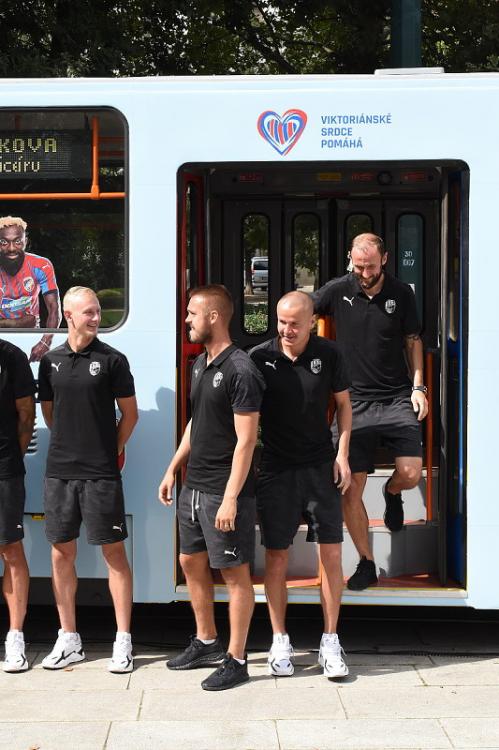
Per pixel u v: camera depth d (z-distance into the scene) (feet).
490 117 29.68
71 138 30.55
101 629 33.42
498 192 29.63
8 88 30.58
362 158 29.96
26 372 29.07
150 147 30.25
